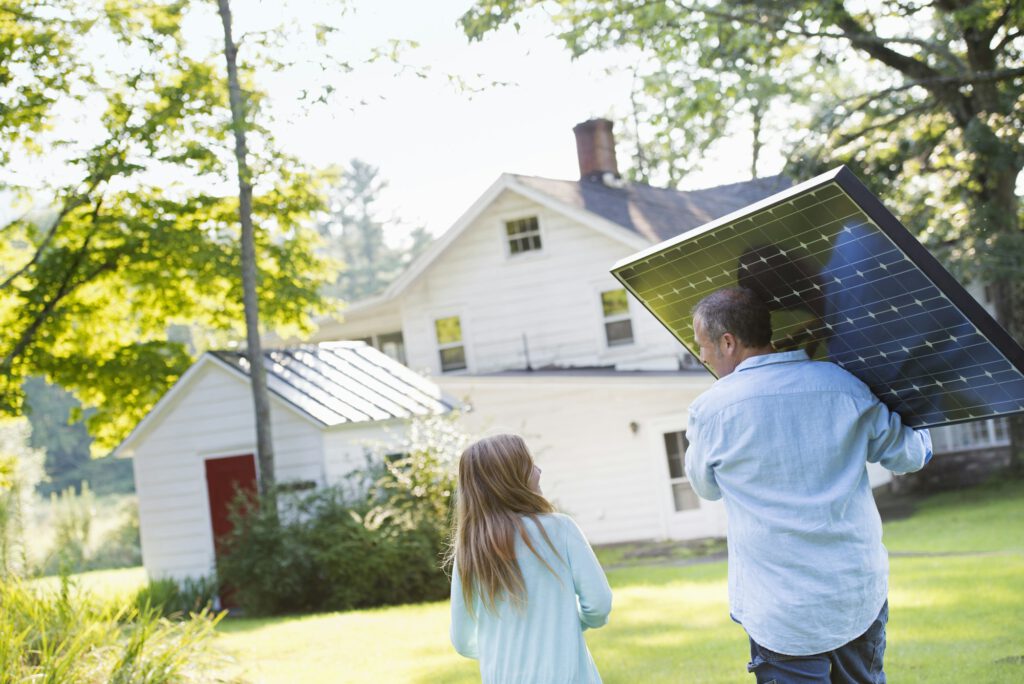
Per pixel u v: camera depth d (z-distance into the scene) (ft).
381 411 55.36
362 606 46.37
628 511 67.92
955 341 10.43
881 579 10.59
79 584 27.63
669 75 51.80
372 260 261.24
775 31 52.54
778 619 10.39
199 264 57.72
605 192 87.45
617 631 30.17
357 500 49.80
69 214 57.77
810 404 10.64
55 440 179.52
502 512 11.78
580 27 47.47
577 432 69.00
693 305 12.77
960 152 62.64
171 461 55.83
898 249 9.91
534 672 11.35
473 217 78.23
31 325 59.62
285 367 57.93
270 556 46.78
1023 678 19.22
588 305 76.74
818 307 11.21
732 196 96.07
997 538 45.70
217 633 34.37
